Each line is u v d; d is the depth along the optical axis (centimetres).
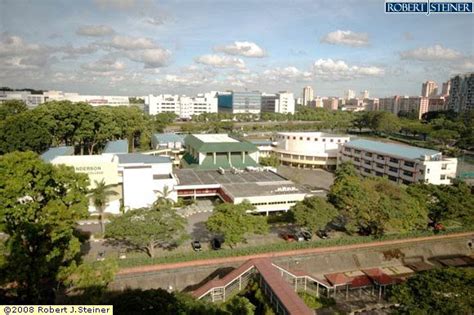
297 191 7981
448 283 3741
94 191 6575
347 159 12244
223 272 5528
